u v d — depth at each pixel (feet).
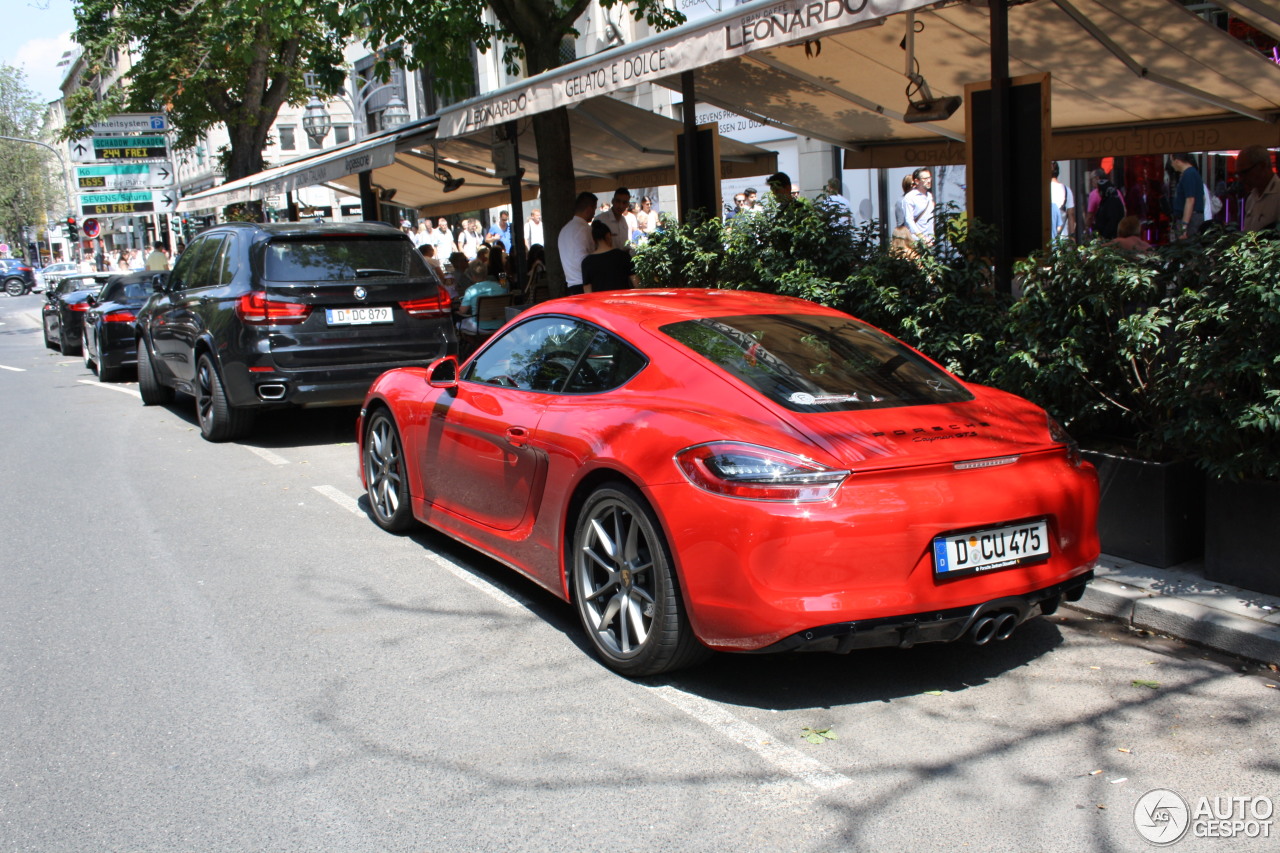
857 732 11.86
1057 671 13.46
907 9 18.25
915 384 13.97
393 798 10.59
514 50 41.34
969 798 10.36
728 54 21.58
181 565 18.86
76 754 11.72
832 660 13.98
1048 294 17.08
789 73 31.37
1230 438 14.73
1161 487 15.88
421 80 95.25
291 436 32.32
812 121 37.35
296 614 16.17
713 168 29.14
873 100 33.99
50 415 38.65
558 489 14.40
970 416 13.14
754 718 12.28
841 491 11.46
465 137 45.29
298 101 77.51
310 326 28.81
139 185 95.81
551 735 11.93
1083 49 27.89
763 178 58.34
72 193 210.38
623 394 14.10
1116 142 34.47
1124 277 15.81
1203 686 12.85
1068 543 12.80
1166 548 15.98
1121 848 9.42
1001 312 19.04
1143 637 14.53
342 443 30.89
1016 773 10.85
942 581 11.75
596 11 67.92
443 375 18.47
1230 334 14.35
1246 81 28.09
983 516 11.93
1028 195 20.34
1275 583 14.67
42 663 14.43
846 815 10.08
